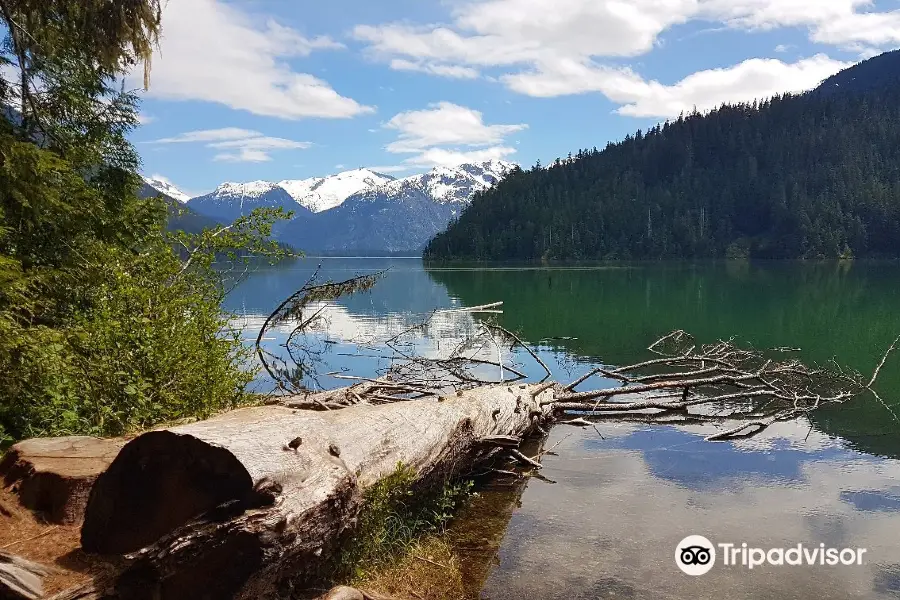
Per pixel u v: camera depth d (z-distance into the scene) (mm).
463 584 4090
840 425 8234
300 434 3629
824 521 5125
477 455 6258
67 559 2803
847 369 12305
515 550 4613
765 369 11031
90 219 7957
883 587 4086
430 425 5211
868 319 21219
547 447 7430
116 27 7273
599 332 17938
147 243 9578
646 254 121688
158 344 5945
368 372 11602
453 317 21375
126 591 2703
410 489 4812
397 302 27859
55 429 4957
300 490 3223
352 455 4074
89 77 9227
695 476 6281
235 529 2867
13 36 7098
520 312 23625
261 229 8086
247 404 6641
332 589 3367
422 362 10641
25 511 3148
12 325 4926
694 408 9547
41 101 8391
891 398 9828
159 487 2938
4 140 5879
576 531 4961
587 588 4070
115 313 6051
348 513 3650
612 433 8070
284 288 33969
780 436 7734
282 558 3059
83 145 9578
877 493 5742
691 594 3994
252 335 15758
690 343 15711
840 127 151125
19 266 5438
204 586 2854
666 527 5027
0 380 4805
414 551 4441
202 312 6805
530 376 11750
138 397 5418
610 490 5910
